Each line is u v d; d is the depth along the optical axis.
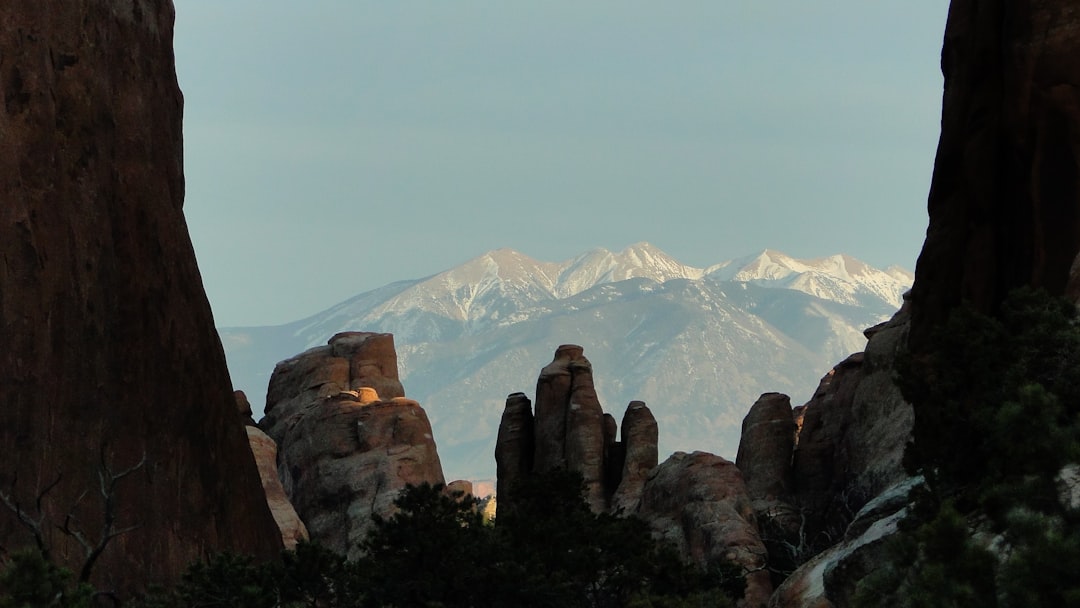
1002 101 139.50
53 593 84.00
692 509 182.88
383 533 123.12
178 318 151.00
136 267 145.00
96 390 134.50
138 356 142.12
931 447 95.06
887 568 66.38
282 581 118.31
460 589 120.94
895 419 185.75
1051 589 58.22
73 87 139.62
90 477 130.25
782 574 175.25
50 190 133.75
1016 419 64.62
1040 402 64.50
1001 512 65.25
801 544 178.50
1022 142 133.25
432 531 121.50
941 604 60.94
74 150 138.50
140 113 151.38
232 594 113.94
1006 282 138.62
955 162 148.00
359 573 120.00
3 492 120.06
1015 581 58.97
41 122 133.88
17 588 82.25
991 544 71.69
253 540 157.00
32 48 135.00
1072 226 131.00
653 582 135.00
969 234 144.00
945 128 148.75
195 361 152.75
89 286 136.50
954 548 62.81
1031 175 133.00
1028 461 64.31
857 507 184.75
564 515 145.00
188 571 120.94
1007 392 87.62
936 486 93.50
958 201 147.88
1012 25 132.62
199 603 113.50
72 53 140.62
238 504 155.88
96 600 124.00
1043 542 58.88
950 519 63.12
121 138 147.12
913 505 98.19
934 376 96.06
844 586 95.62
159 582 133.38
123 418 137.50
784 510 199.00
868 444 188.62
